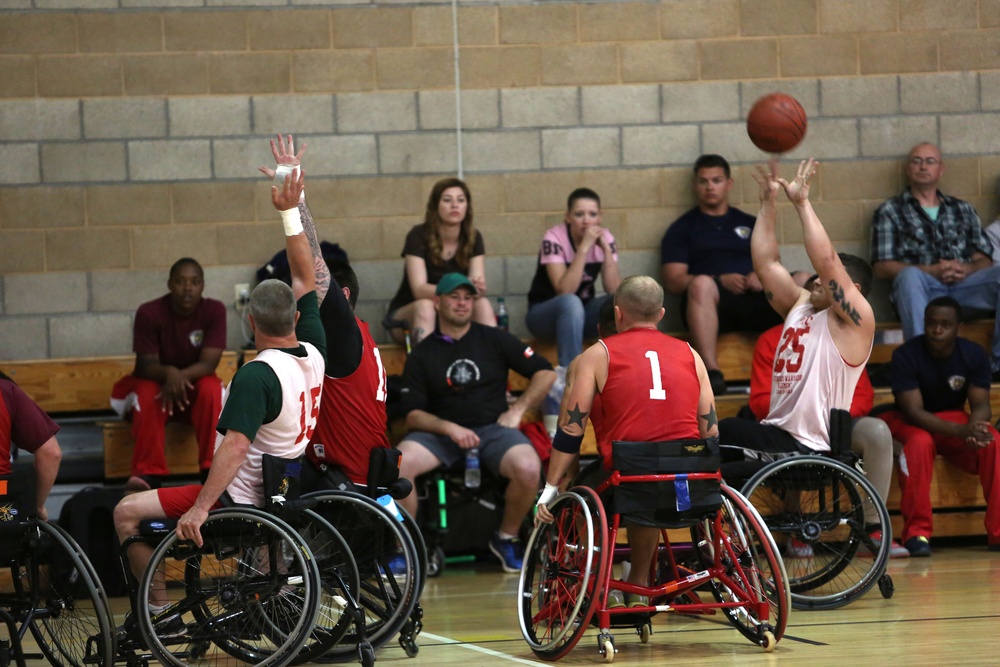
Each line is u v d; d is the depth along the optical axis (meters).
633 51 21.23
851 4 21.47
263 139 20.52
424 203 20.88
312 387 10.83
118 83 20.19
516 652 11.26
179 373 17.55
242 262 20.45
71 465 18.66
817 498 15.12
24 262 20.02
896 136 21.55
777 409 14.30
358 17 20.67
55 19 20.03
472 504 18.72
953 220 20.83
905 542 17.09
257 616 10.55
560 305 18.81
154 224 20.28
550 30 21.12
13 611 10.70
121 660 10.48
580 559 11.26
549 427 18.00
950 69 21.62
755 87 21.41
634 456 10.77
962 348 17.72
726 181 20.52
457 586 15.85
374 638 11.04
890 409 18.03
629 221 21.27
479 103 21.00
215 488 10.02
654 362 11.23
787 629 12.12
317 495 11.02
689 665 10.34
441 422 17.00
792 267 21.30
